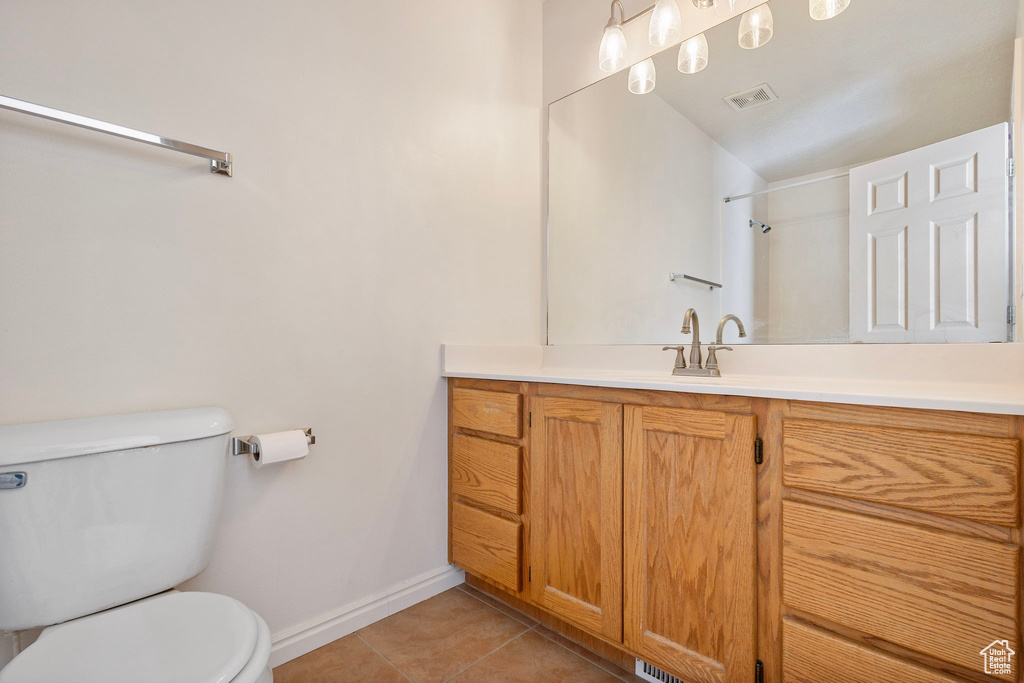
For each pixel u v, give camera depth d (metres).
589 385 1.29
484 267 1.89
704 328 1.62
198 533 1.02
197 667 0.68
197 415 1.05
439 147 1.74
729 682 1.04
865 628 0.87
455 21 1.81
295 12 1.38
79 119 0.95
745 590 1.01
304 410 1.38
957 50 1.21
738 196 1.56
